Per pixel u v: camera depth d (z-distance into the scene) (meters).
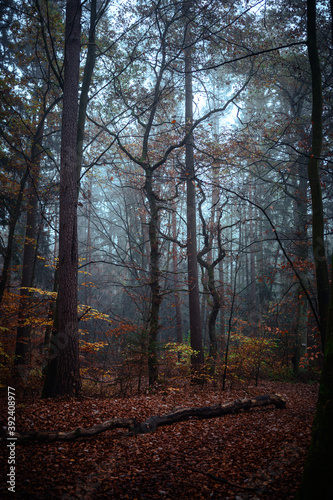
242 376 13.71
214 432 6.52
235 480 4.52
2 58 17.75
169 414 6.89
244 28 13.68
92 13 11.29
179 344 14.38
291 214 24.56
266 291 21.94
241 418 7.58
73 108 9.96
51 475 4.45
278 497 3.95
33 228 15.86
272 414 8.00
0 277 11.50
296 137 16.62
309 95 17.78
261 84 16.50
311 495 3.07
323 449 3.15
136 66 13.97
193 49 13.60
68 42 10.17
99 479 4.49
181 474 4.73
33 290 11.21
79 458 5.07
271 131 14.91
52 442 5.47
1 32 17.20
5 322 12.13
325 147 14.52
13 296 12.00
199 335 13.88
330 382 3.32
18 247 16.64
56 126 17.34
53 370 9.34
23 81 13.52
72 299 9.19
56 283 11.70
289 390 12.21
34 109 14.51
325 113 15.77
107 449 5.47
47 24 10.53
